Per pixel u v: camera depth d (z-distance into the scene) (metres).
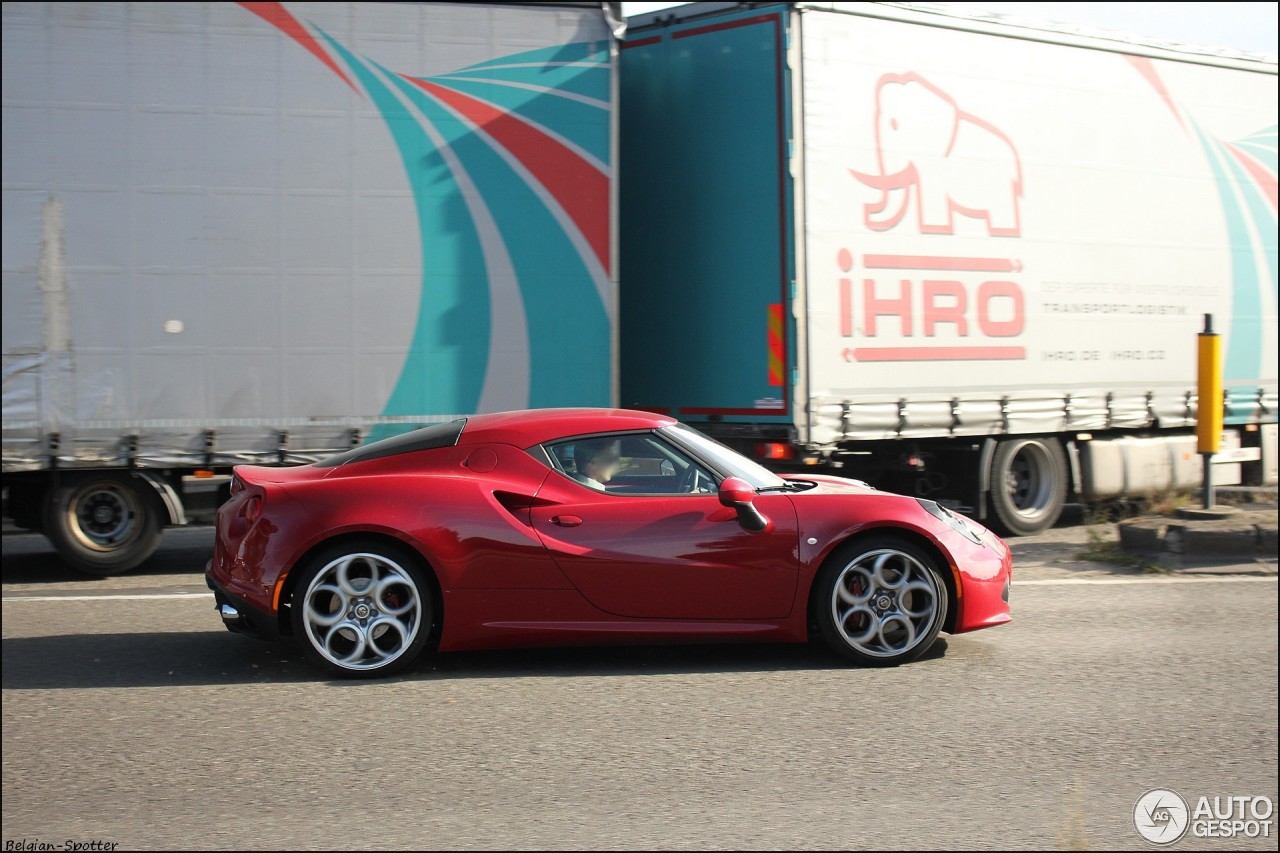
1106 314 11.55
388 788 4.45
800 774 4.61
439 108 9.30
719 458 6.33
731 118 9.88
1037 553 10.05
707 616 6.00
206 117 9.00
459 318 9.34
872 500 6.18
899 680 5.91
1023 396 10.96
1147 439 12.16
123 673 6.07
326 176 9.16
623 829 4.09
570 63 9.48
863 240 9.88
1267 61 12.74
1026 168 10.93
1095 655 6.45
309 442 9.16
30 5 8.80
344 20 9.17
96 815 4.20
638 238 10.55
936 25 10.30
